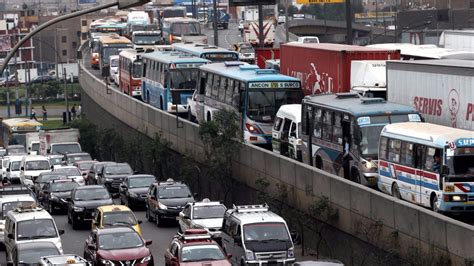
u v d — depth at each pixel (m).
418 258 42.28
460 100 56.12
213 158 67.81
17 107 195.62
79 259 43.88
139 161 93.44
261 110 72.69
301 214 54.03
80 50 196.12
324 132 60.41
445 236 40.84
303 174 55.34
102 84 119.56
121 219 56.62
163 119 87.25
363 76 68.62
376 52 70.00
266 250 47.44
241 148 66.06
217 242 52.12
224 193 68.81
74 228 66.56
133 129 100.94
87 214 66.06
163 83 94.00
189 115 90.25
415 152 49.66
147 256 49.38
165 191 66.31
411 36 160.75
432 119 59.50
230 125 67.19
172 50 106.94
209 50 97.81
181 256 46.06
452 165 46.88
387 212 45.91
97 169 84.50
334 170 58.84
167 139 85.75
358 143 55.34
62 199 73.06
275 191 58.78
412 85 61.75
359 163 55.19
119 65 122.56
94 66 164.25
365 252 48.22
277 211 57.72
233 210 50.44
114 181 80.62
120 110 107.69
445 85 57.72
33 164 90.44
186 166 75.31
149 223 67.44
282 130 68.56
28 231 53.44
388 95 64.81
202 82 84.56
